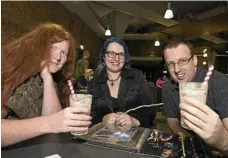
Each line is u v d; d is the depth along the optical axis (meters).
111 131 1.32
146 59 13.78
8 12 3.66
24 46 1.29
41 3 5.00
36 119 1.01
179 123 1.77
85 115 0.98
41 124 0.99
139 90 2.17
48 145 1.08
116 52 2.13
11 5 3.75
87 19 8.26
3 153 0.97
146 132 1.32
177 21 8.00
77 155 0.97
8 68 1.21
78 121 0.96
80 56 7.95
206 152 1.04
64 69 1.66
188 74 1.49
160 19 7.56
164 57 1.57
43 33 1.38
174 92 1.68
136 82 2.18
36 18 4.78
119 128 1.39
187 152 1.03
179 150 1.05
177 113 1.75
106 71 2.24
